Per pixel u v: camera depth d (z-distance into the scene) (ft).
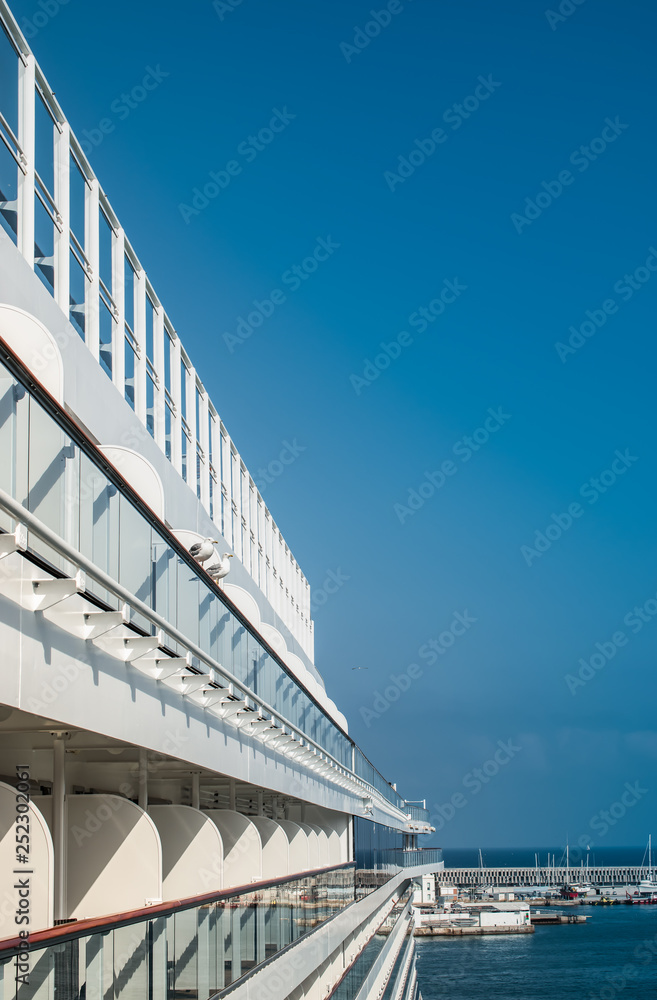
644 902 567.59
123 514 29.01
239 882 46.96
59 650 24.44
